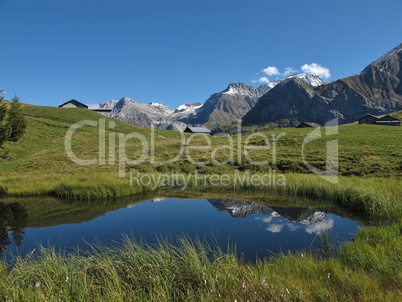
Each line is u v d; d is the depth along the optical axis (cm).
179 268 793
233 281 697
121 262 839
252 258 1070
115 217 1823
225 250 1159
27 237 1439
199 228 1523
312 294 638
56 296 652
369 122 9969
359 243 1044
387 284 681
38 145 6172
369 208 1656
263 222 1616
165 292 690
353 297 625
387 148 4238
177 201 2306
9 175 3681
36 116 8850
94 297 650
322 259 1000
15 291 662
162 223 1648
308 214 1767
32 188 2686
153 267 796
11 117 5488
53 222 1723
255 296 605
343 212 1767
